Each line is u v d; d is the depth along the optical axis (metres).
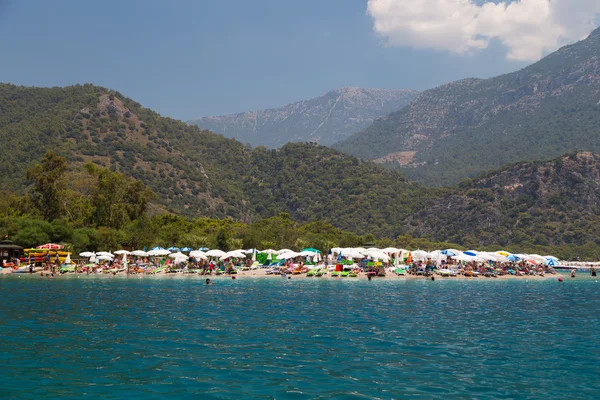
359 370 18.91
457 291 49.91
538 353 21.84
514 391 16.61
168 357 20.59
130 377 17.80
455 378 18.00
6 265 74.69
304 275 69.25
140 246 93.62
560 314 33.72
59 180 99.94
